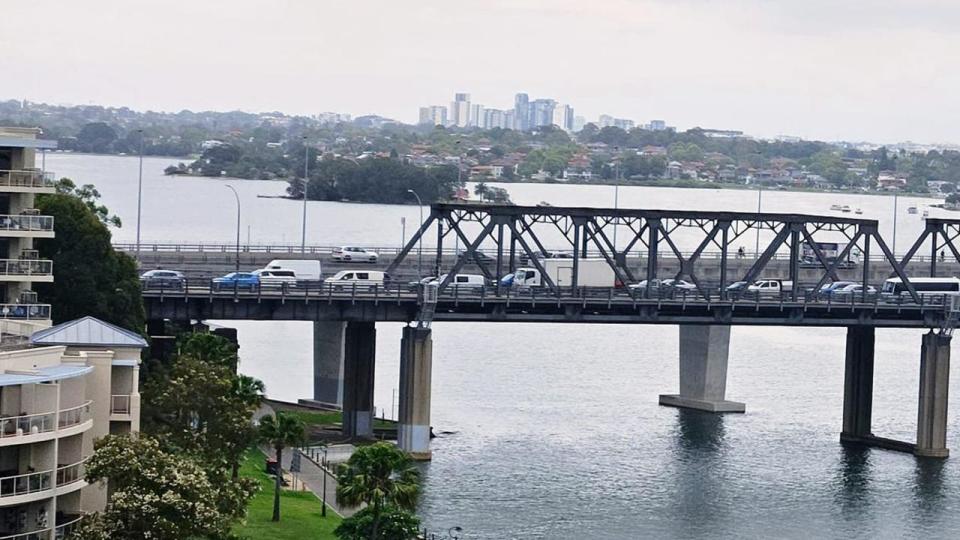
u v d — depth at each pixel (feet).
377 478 618.44
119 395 536.01
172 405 628.69
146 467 494.18
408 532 619.26
